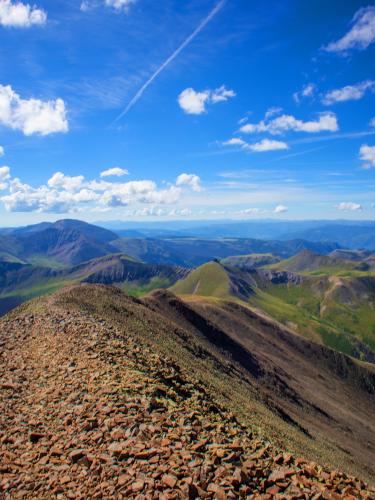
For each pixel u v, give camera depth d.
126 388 19.44
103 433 15.18
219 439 15.50
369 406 130.38
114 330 37.56
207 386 38.03
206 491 11.49
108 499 11.50
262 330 152.12
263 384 80.62
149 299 91.19
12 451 15.16
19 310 48.62
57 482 12.77
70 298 54.12
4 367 24.98
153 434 14.89
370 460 65.06
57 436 15.75
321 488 12.15
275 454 15.32
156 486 11.66
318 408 86.31
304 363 132.12
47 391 20.34
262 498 11.34
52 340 29.92
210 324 95.94
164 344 53.66
